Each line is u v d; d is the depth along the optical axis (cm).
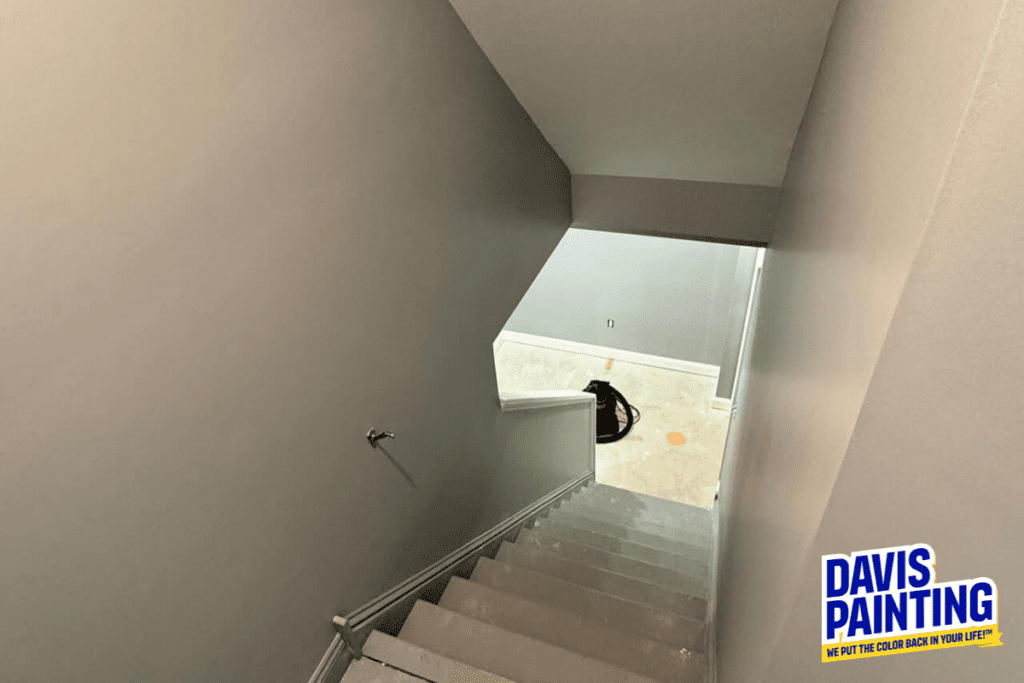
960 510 44
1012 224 37
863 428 53
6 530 77
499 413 283
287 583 145
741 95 224
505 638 203
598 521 379
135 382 92
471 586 240
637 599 264
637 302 665
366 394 164
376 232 154
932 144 47
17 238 72
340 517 163
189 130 94
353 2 129
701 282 627
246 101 104
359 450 166
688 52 196
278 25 109
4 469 75
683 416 620
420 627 207
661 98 236
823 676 65
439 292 199
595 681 190
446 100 184
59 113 74
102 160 81
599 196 362
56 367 79
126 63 82
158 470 100
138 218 87
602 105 249
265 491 129
